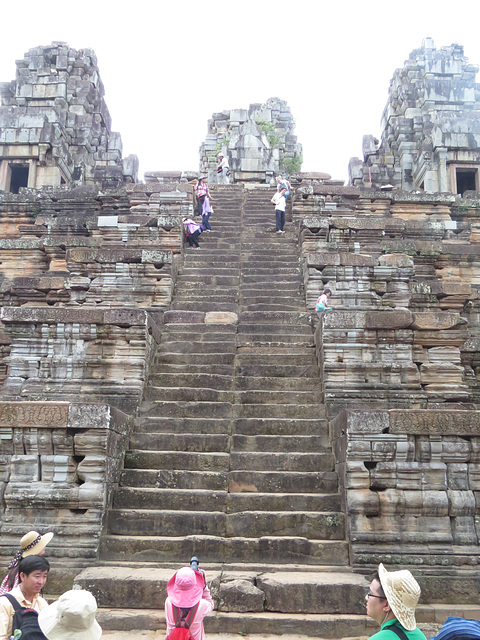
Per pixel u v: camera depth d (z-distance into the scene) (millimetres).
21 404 7750
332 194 20547
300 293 14555
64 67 32938
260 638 6348
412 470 7570
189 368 11242
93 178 30844
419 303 14094
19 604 4562
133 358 10531
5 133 29047
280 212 18219
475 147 28469
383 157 32188
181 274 15633
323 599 6648
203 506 8062
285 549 7453
